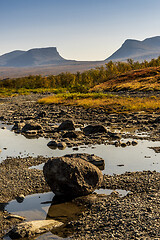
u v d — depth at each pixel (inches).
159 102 1293.1
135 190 356.8
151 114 996.6
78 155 460.8
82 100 1632.6
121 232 248.4
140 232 242.2
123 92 2182.6
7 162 498.3
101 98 1740.9
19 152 571.8
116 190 362.9
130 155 526.3
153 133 713.0
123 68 4178.2
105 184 380.8
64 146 608.1
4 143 659.4
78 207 323.9
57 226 281.9
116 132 727.1
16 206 331.0
